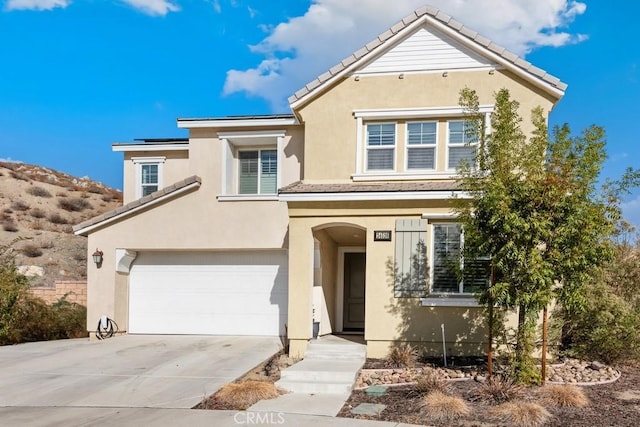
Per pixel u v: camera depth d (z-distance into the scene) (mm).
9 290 17109
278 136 17781
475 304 13156
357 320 17688
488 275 11492
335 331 17250
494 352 12867
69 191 52312
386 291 13633
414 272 13547
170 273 18453
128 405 9859
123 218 18156
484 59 15023
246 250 17969
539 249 10328
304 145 16562
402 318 13523
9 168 53969
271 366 12859
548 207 10125
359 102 15570
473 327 13211
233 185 18406
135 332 18422
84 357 14258
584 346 12812
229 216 17719
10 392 10820
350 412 9195
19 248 33969
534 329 11148
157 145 19953
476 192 10844
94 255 18047
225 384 11195
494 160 10664
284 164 17703
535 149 10570
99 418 9008
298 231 14039
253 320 17938
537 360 11328
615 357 12625
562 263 10086
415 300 13500
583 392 10000
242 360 13680
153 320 18375
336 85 15742
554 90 14328
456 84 15117
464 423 8422
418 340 13430
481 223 10680
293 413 9156
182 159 20188
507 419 8469
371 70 15562
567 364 12281
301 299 13859
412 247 13602
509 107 10859
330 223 14016
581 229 9945
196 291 18281
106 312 17969
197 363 13359
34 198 47562
